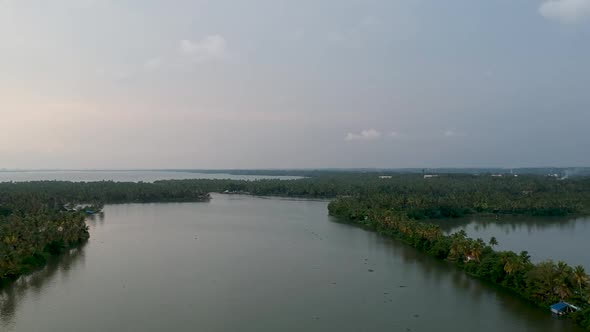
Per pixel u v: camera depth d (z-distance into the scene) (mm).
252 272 135750
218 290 118312
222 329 93062
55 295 113750
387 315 100938
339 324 96062
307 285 122875
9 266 123875
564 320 97625
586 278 103625
